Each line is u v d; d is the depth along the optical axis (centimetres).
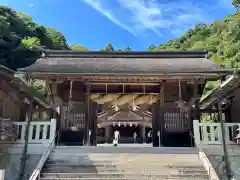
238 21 4638
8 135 1190
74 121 1548
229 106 1714
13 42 4169
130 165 1096
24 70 1388
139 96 1636
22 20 5231
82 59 1700
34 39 4494
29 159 1237
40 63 1559
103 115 3288
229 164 1229
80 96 1596
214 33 6353
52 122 1310
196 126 1326
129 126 3691
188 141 1514
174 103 1591
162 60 1698
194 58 1736
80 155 1184
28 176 1204
